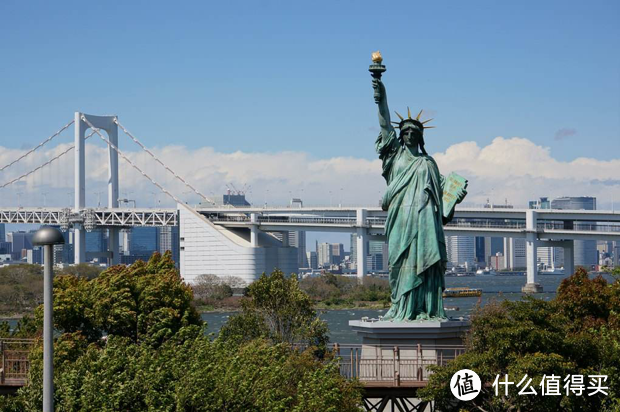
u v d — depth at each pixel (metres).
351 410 60.66
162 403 51.88
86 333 89.62
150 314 89.12
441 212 81.81
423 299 80.75
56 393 53.91
